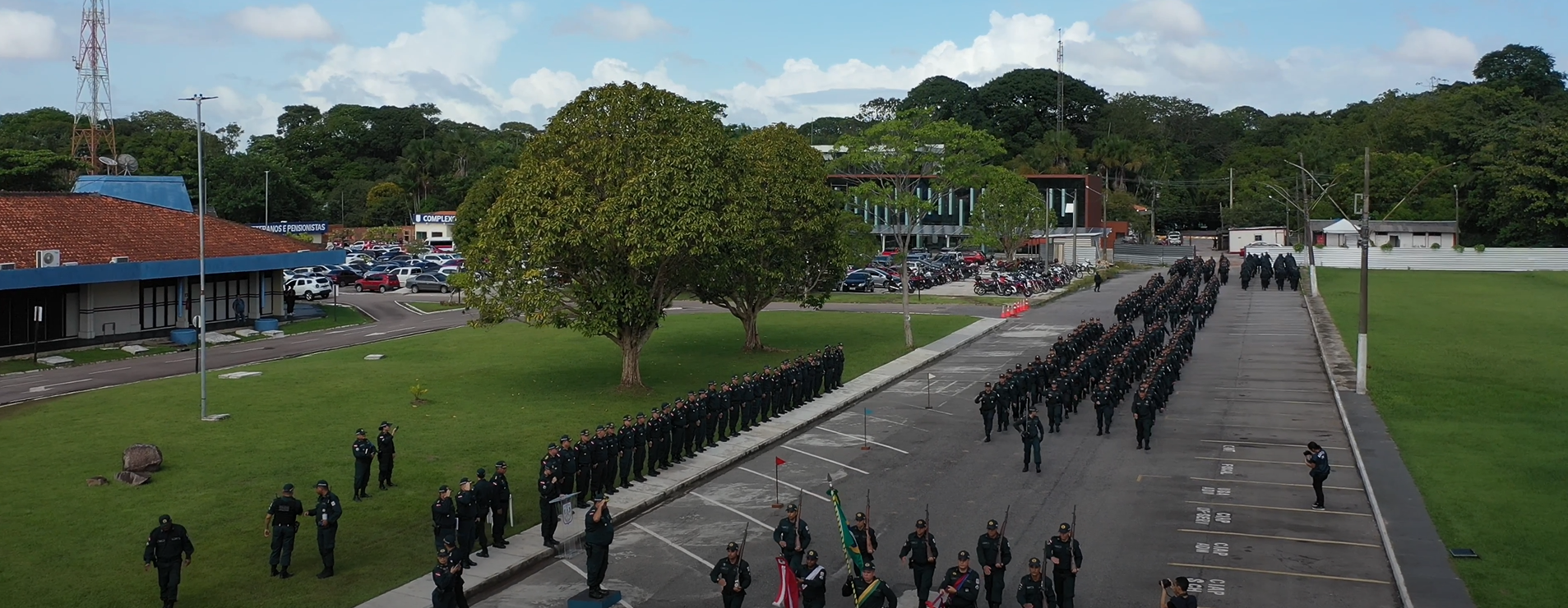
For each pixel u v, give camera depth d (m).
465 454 28.02
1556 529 21.20
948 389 39.53
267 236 59.31
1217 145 164.25
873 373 42.00
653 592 19.12
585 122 35.75
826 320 59.81
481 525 20.58
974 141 54.31
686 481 26.08
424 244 117.94
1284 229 112.19
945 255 98.94
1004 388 31.81
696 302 69.88
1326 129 138.62
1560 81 134.12
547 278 36.09
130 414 32.03
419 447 28.56
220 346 49.72
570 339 51.12
